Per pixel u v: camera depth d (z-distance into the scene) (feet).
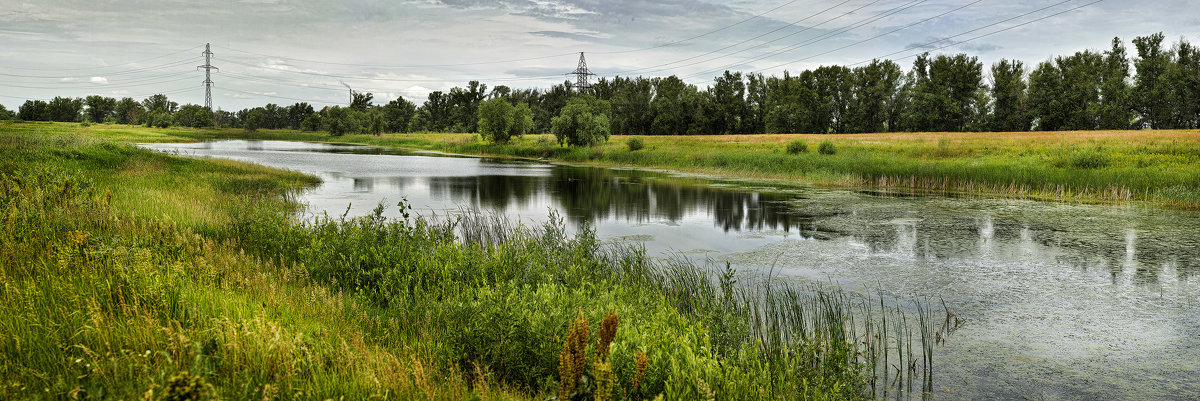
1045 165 111.55
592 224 54.08
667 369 14.93
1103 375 20.85
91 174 63.10
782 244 44.50
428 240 30.71
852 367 18.57
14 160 61.57
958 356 22.45
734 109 380.17
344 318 18.66
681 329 19.11
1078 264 37.81
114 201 40.60
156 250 23.07
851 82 339.98
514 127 241.35
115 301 16.62
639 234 48.91
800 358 17.89
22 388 11.55
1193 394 19.42
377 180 99.19
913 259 39.19
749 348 18.13
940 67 314.55
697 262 38.09
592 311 18.56
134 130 377.30
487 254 29.01
